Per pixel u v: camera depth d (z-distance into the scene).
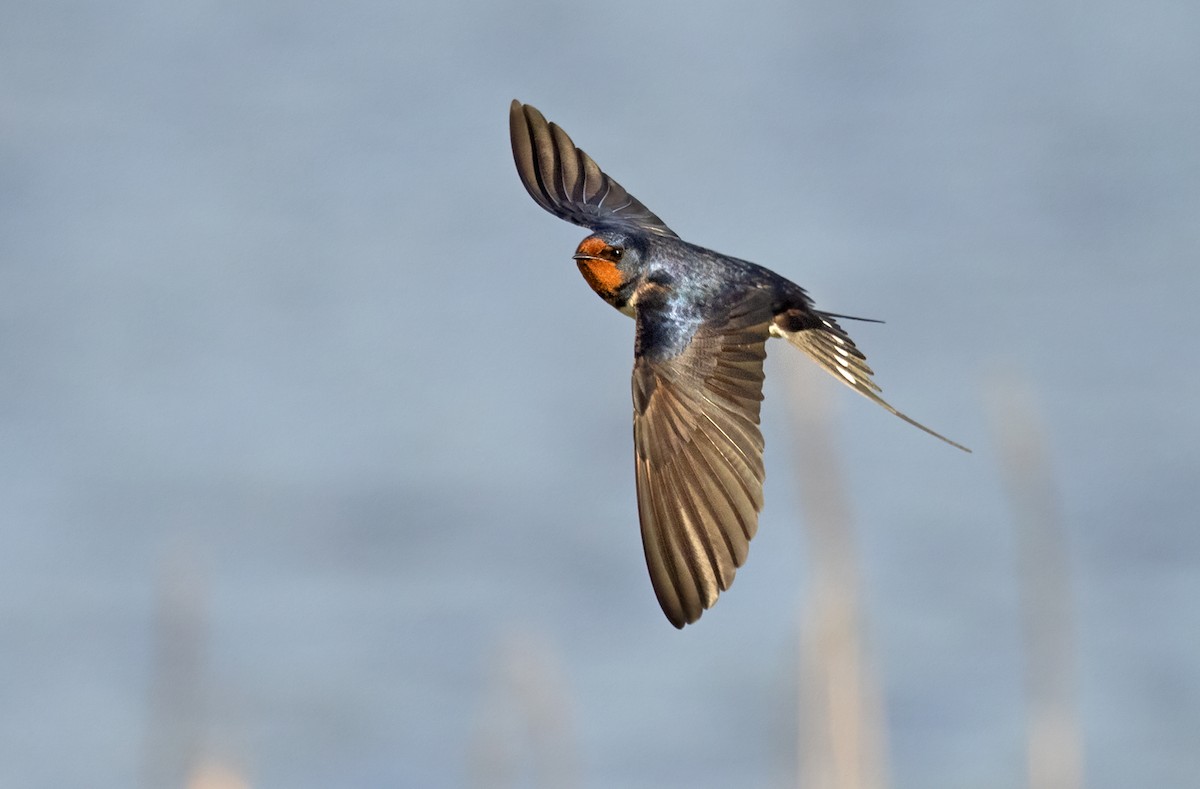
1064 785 8.80
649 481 5.64
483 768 9.05
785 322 6.31
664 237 6.58
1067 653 8.89
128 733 14.22
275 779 13.48
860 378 6.40
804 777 8.36
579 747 13.48
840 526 8.42
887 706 14.20
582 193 7.15
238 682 14.52
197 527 17.66
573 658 15.02
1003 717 13.94
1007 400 9.03
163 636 9.83
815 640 8.36
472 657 15.23
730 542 5.47
